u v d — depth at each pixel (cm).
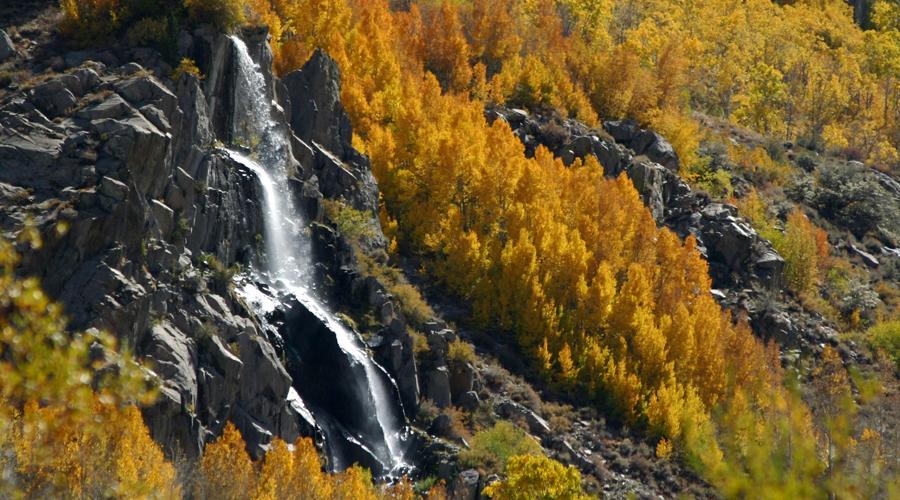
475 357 7194
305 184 7006
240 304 5912
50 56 6319
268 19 8581
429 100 9325
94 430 2261
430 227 8112
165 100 5950
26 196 5225
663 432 7300
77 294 5000
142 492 2797
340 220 7188
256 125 6944
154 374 4950
